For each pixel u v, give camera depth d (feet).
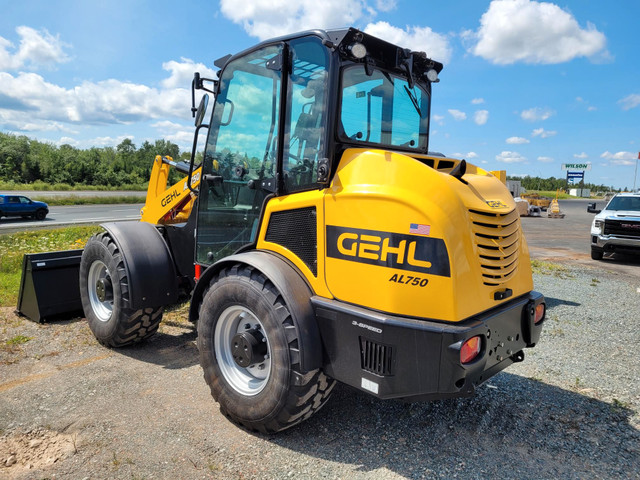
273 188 10.17
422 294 7.93
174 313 17.87
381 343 8.05
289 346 8.75
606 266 34.99
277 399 8.86
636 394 11.79
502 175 17.33
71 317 17.08
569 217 98.68
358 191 8.46
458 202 8.08
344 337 8.55
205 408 10.57
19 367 12.64
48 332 15.40
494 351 8.73
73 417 10.03
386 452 8.97
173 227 14.83
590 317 19.21
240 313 10.05
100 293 13.89
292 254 9.64
